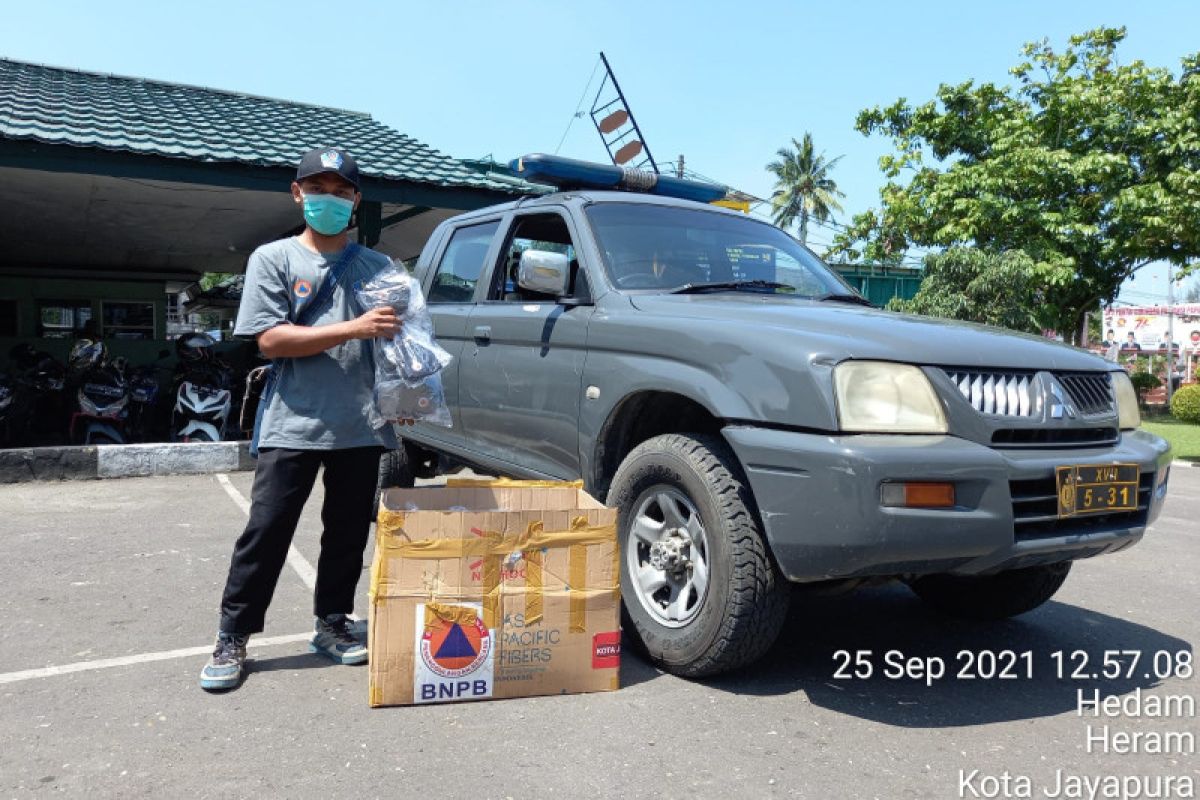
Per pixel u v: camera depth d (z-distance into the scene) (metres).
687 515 3.28
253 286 3.10
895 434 2.80
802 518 2.77
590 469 3.69
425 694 2.96
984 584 3.95
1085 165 18.69
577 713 2.93
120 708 2.91
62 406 9.45
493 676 3.01
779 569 2.98
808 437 2.80
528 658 3.04
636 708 2.98
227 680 3.06
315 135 10.11
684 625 3.18
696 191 5.20
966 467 2.72
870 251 21.78
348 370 3.21
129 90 11.12
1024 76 20.89
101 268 14.59
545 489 3.54
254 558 3.09
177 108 10.35
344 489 3.30
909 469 2.66
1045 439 3.01
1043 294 20.67
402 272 3.23
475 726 2.81
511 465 4.25
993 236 19.98
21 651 3.43
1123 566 5.30
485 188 9.29
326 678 3.21
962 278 17.88
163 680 3.16
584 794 2.39
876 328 3.08
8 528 5.60
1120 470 3.03
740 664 3.09
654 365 3.36
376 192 8.98
